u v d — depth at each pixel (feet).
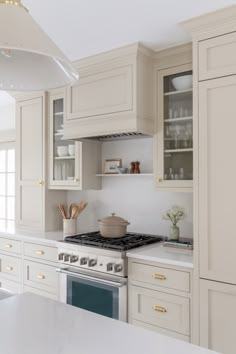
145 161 9.53
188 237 8.76
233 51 6.15
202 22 6.40
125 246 7.64
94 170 10.27
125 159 9.95
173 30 7.09
